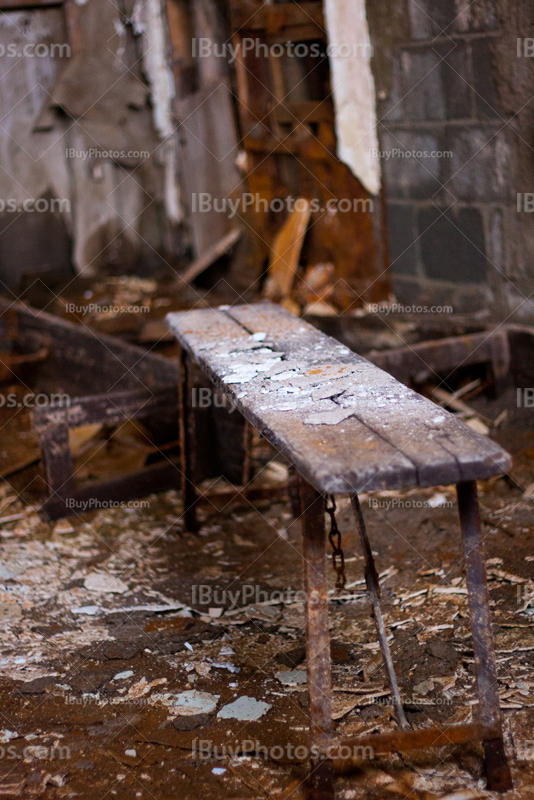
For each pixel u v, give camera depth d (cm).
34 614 283
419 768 200
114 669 249
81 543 335
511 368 413
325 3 505
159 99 734
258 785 198
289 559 310
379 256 533
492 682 190
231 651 254
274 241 610
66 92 704
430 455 174
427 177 481
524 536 302
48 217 739
